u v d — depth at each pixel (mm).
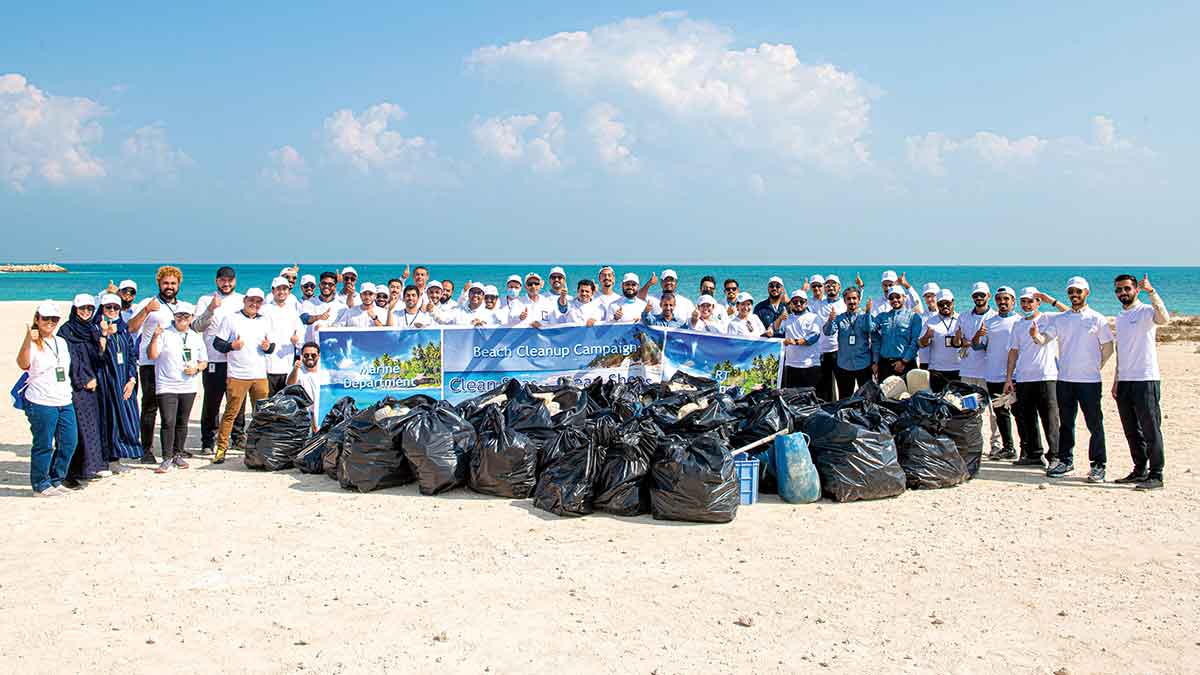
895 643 5047
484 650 4941
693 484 7363
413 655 4875
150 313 10039
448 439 8445
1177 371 17969
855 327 11180
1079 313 9078
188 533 7137
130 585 5953
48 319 8289
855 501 8148
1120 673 4699
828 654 4902
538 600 5680
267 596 5754
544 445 8320
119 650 4938
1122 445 11000
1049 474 9211
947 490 8656
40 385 8258
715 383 10227
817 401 9758
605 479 7711
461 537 7035
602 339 10859
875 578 6109
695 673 4668
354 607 5566
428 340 10680
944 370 10695
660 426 8398
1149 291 8578
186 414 9672
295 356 11000
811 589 5895
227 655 4879
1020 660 4840
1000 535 7109
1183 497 8336
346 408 9812
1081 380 9008
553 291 12500
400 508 7902
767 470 8375
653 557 6543
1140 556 6594
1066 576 6164
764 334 11773
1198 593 5844
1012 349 9812
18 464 9828
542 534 7113
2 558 6512
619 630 5211
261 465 9430
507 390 9805
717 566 6348
